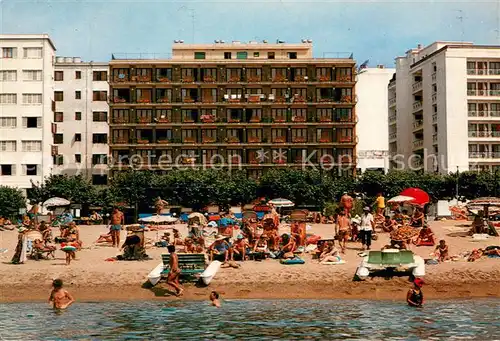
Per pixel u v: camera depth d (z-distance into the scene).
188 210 85.06
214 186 98.44
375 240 45.88
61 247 40.59
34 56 111.19
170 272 33.25
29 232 40.84
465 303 31.16
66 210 81.88
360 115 131.12
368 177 100.06
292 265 37.31
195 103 110.81
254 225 47.31
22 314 28.48
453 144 110.25
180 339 23.25
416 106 122.81
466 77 110.81
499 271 35.62
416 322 26.17
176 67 111.94
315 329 24.86
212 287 33.94
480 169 109.19
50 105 112.44
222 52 116.50
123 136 111.31
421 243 44.03
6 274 35.56
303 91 112.75
